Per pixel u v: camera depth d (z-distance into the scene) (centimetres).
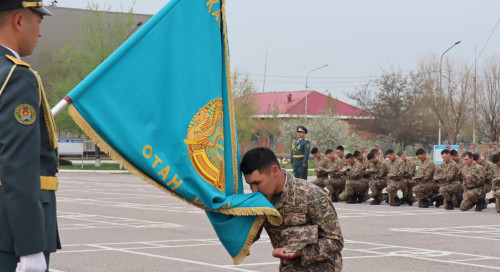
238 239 457
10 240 325
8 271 328
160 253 1029
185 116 447
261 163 443
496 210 1886
